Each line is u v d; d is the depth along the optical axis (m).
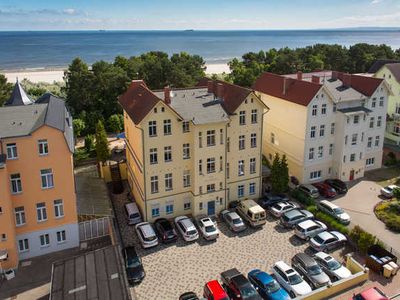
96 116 86.19
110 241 44.22
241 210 49.84
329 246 42.78
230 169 50.94
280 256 42.03
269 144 65.44
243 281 35.56
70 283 33.12
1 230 37.78
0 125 37.91
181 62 117.25
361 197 55.34
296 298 33.53
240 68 123.12
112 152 71.31
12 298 35.44
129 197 54.59
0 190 36.62
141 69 101.56
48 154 39.16
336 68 125.25
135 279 37.50
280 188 53.25
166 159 46.81
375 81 59.75
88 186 52.12
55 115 41.81
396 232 46.91
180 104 48.28
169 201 48.53
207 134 46.91
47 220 41.12
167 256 42.03
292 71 117.00
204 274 39.16
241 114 49.16
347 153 58.81
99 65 98.12
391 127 75.12
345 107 58.19
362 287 36.25
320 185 56.88
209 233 44.56
